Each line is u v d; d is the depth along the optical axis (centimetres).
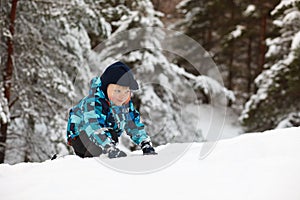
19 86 818
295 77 1022
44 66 816
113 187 148
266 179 142
